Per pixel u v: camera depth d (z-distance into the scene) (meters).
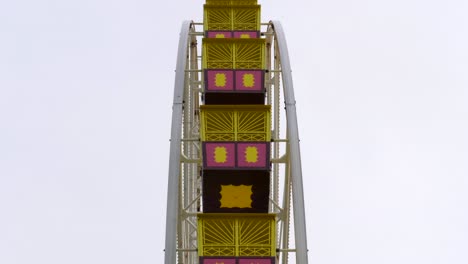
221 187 26.84
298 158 23.98
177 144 23.92
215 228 24.52
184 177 30.80
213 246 24.36
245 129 27.14
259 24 32.41
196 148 31.80
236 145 26.91
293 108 25.17
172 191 22.91
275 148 32.56
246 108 27.28
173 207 22.62
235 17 32.56
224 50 29.98
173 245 22.09
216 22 32.44
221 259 24.22
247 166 26.67
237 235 24.45
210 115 27.22
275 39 29.28
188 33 29.53
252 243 24.41
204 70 29.47
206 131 27.06
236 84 29.42
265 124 27.20
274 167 32.31
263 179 26.77
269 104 30.03
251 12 32.72
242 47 30.06
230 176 26.70
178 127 24.34
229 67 29.80
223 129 27.09
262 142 26.97
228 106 27.22
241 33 32.19
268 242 24.44
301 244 22.52
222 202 26.83
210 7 32.66
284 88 25.86
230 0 34.12
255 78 29.56
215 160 26.72
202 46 29.98
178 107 24.91
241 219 24.61
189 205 28.25
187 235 31.20
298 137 24.42
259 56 30.05
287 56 27.17
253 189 26.86
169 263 21.86
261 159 26.80
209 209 26.83
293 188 23.41
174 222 22.38
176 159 23.56
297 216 22.92
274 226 24.58
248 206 26.83
